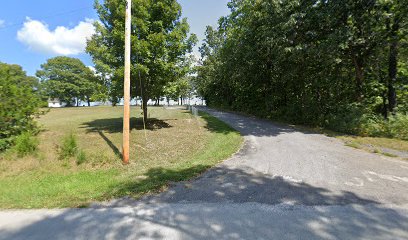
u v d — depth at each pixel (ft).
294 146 27.81
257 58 54.19
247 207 12.38
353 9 35.53
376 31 36.01
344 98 44.47
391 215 11.39
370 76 46.32
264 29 45.88
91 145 29.32
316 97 46.98
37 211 12.48
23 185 16.80
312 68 47.09
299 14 38.27
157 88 40.40
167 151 27.20
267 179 16.92
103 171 19.90
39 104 29.91
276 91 57.77
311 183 16.01
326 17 36.88
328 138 32.45
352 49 38.88
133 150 27.35
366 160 21.76
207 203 12.97
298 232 9.87
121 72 32.83
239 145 28.99
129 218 11.39
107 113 90.48
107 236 9.83
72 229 10.48
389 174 17.85
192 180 16.93
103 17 36.14
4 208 12.96
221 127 45.01
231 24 70.03
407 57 44.42
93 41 35.96
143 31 34.71
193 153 26.21
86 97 190.19
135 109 101.60
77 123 53.93
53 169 20.30
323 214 11.50
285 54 41.55
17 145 23.44
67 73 179.73
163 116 68.64
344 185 15.61
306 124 45.75
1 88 25.79
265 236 9.58
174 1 38.70
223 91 112.57
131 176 18.48
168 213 11.84
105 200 13.71
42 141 30.04
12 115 26.14
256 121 53.62
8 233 10.27
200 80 144.77
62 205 13.11
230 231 10.02
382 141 29.58
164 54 36.32
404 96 46.29
